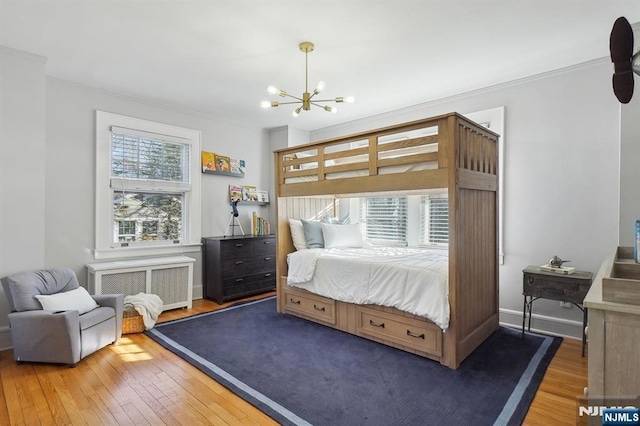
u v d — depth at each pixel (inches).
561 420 73.6
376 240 188.4
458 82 140.7
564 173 126.2
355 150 125.3
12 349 113.3
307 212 175.5
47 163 135.3
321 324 138.4
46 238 135.2
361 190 122.5
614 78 57.4
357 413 77.3
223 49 112.0
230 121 198.2
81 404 80.5
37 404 80.4
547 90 130.0
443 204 162.2
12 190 114.9
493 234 127.7
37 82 118.6
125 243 157.8
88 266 141.9
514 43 108.5
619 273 64.4
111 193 153.2
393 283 112.3
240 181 203.9
